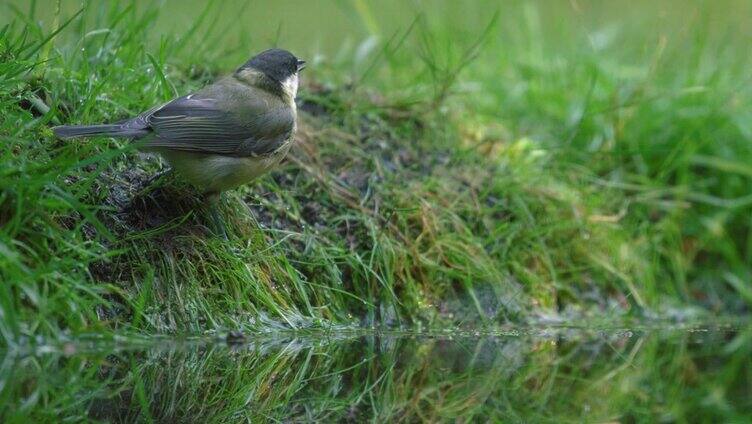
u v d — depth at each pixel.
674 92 14.80
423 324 11.42
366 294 11.23
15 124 9.19
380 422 7.73
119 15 11.31
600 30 16.89
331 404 8.15
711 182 14.39
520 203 12.89
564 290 12.77
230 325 9.80
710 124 14.70
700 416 8.52
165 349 9.06
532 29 16.39
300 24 17.92
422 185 12.51
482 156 13.62
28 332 8.34
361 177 12.29
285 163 11.87
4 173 8.55
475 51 15.57
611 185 13.81
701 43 15.51
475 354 10.36
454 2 16.89
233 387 8.37
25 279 8.28
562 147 14.04
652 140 14.47
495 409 8.41
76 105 10.37
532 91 15.15
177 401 7.75
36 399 7.31
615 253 13.27
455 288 11.92
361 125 13.20
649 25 17.17
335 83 13.98
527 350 10.76
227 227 10.39
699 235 14.09
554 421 8.16
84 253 8.77
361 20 16.20
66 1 14.66
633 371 10.16
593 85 14.17
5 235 8.31
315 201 11.70
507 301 12.13
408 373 9.39
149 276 9.38
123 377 8.09
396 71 14.87
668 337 11.95
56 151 9.63
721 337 12.04
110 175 10.02
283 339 10.05
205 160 9.63
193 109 9.61
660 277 13.71
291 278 10.61
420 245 11.94
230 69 13.26
